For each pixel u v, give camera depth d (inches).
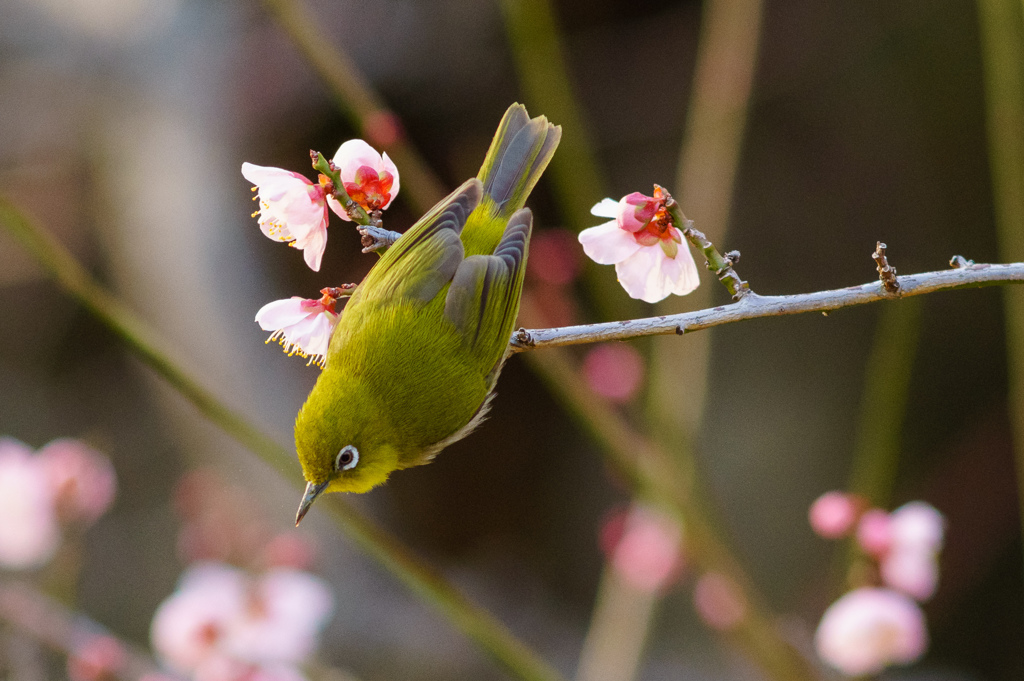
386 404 149.8
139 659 243.0
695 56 498.3
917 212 499.8
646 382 261.1
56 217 480.1
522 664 200.5
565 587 520.7
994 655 484.7
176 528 467.2
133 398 506.9
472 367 151.7
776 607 467.2
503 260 152.3
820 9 505.0
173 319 458.6
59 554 256.1
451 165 468.8
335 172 138.0
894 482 501.4
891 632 212.2
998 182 226.5
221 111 467.5
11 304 518.9
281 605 235.3
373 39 462.9
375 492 522.0
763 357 509.4
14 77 476.1
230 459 439.2
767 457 497.7
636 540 280.7
